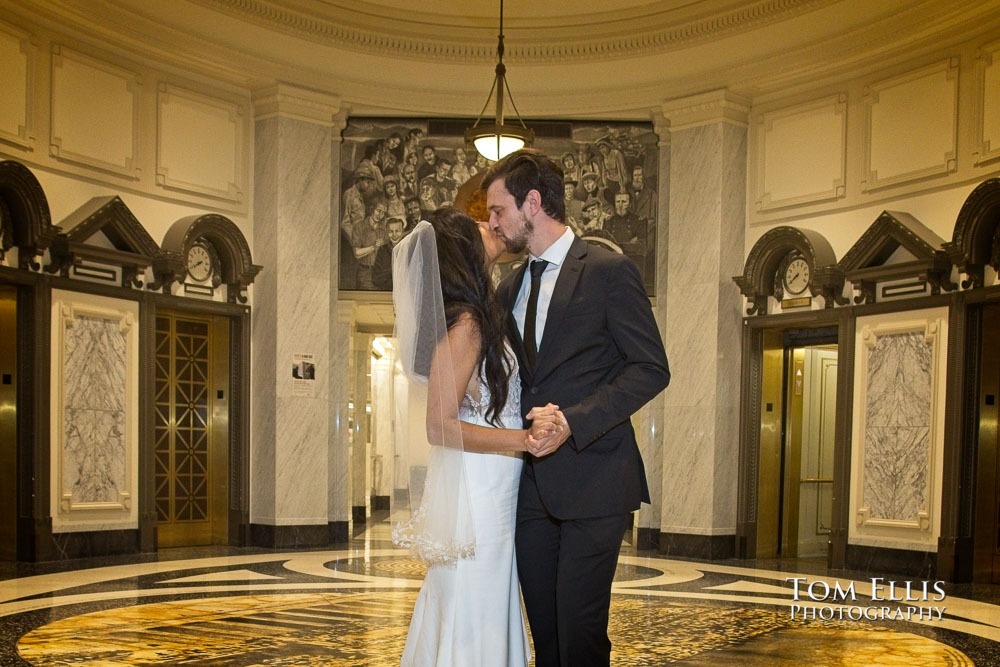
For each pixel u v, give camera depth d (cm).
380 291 1325
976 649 605
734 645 601
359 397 1614
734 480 1230
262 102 1258
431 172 1344
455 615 310
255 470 1236
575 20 1192
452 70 1266
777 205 1218
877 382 1083
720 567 1093
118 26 1087
